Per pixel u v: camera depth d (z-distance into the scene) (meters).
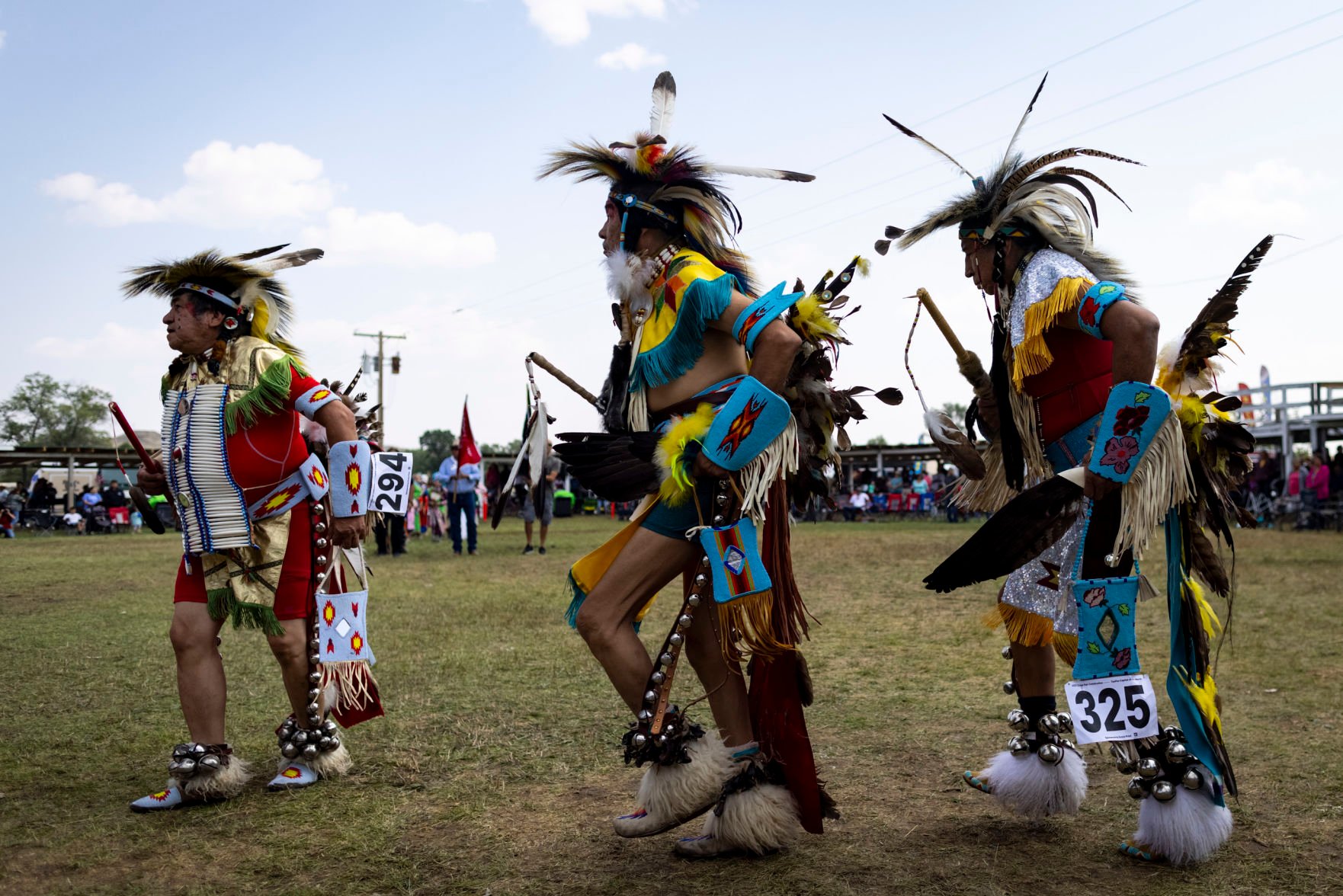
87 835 2.92
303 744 3.38
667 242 2.76
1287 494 19.92
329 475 3.37
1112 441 2.47
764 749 2.72
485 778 3.42
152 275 3.35
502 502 3.03
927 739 3.83
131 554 15.09
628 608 2.64
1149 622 6.66
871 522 26.58
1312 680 4.66
